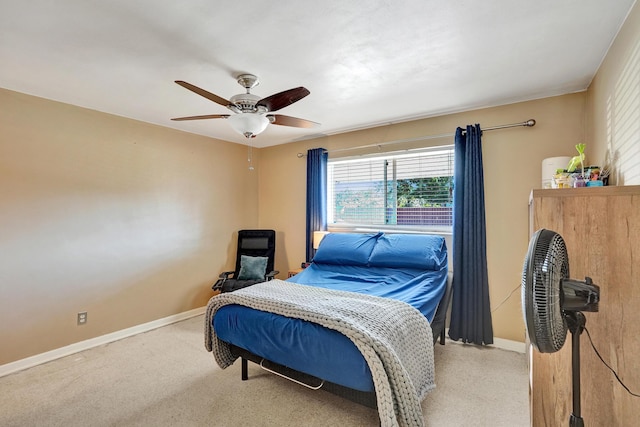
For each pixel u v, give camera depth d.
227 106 2.13
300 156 4.20
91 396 2.07
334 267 3.16
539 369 1.31
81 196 2.81
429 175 3.37
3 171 2.38
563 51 1.88
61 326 2.67
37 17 1.52
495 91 2.50
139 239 3.23
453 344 2.88
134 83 2.32
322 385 1.74
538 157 2.65
